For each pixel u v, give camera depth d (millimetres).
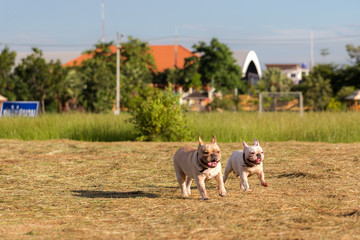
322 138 20156
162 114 20328
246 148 7797
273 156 13352
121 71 61000
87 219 6316
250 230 5453
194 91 77000
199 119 23172
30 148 16078
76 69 62469
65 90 48844
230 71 82688
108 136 21984
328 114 24734
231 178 9898
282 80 80500
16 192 8688
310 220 5871
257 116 24828
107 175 10695
